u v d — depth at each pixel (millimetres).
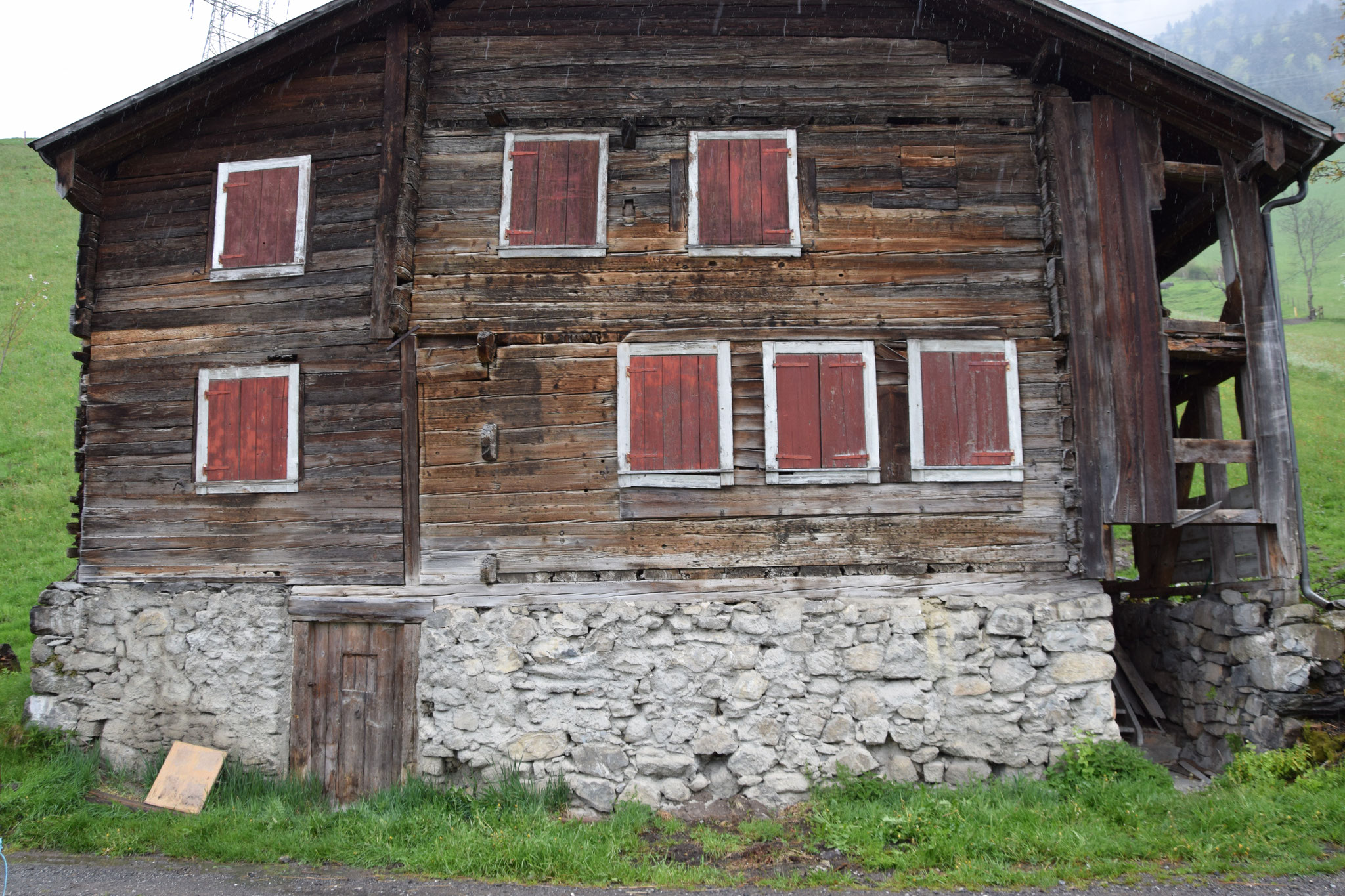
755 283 7945
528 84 8352
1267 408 7727
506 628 7492
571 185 8164
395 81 8273
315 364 8109
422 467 7871
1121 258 7828
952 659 7270
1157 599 9312
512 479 7781
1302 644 7012
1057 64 7941
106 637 8047
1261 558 7664
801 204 8094
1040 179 8047
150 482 8203
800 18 8367
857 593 7465
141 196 8617
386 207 8086
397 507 7848
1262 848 5703
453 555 7738
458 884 5871
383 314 7965
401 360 7980
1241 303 7906
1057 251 7812
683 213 8094
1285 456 7609
